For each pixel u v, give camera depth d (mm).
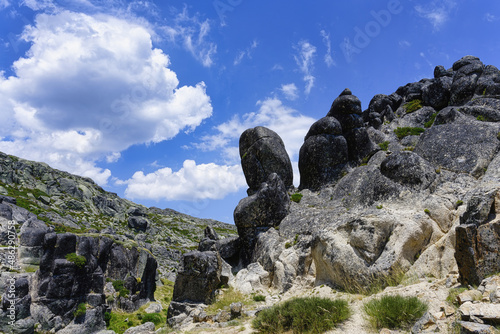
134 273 45500
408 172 14562
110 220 106875
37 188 104688
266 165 22203
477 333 5938
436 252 11664
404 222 12305
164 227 120812
